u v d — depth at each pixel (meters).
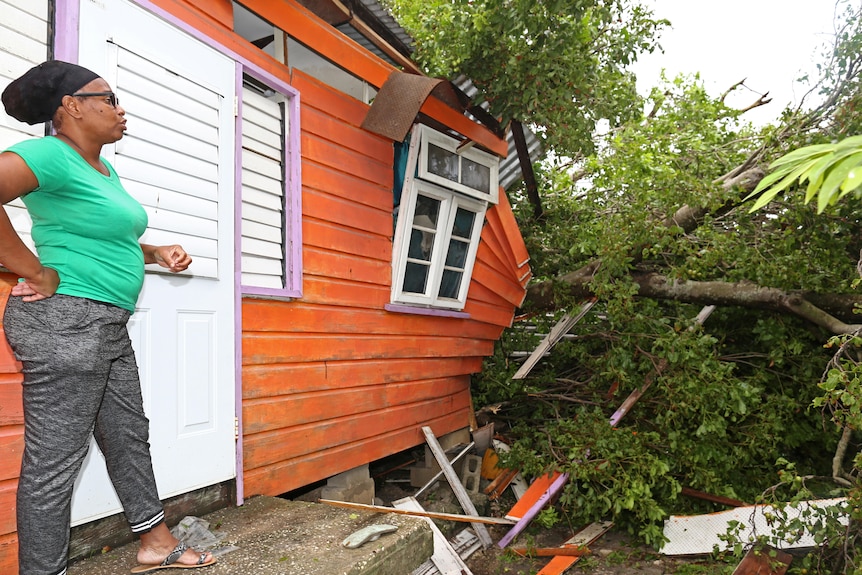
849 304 5.81
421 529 3.10
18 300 2.11
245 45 3.85
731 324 7.50
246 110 3.93
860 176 1.02
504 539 5.82
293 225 4.20
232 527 3.11
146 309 3.00
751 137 6.86
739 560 5.08
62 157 2.06
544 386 7.88
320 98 4.54
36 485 2.07
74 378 2.12
